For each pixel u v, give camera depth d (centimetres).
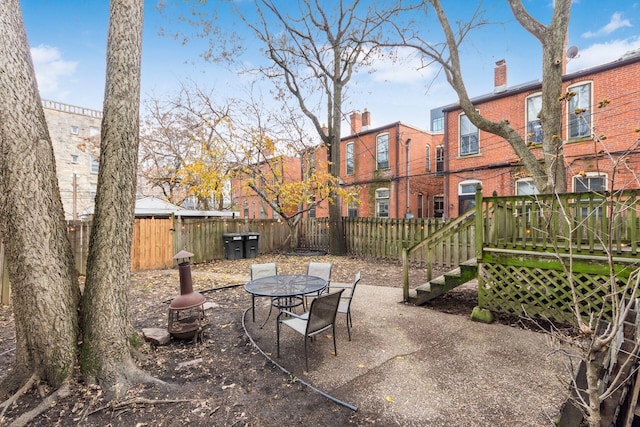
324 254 1228
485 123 699
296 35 1184
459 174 1373
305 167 1368
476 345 383
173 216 988
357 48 1130
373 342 399
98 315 302
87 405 265
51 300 288
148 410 260
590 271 396
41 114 293
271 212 2167
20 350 292
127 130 321
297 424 241
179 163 1596
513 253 456
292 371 328
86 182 2303
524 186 1190
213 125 1136
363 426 238
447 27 740
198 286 719
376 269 920
